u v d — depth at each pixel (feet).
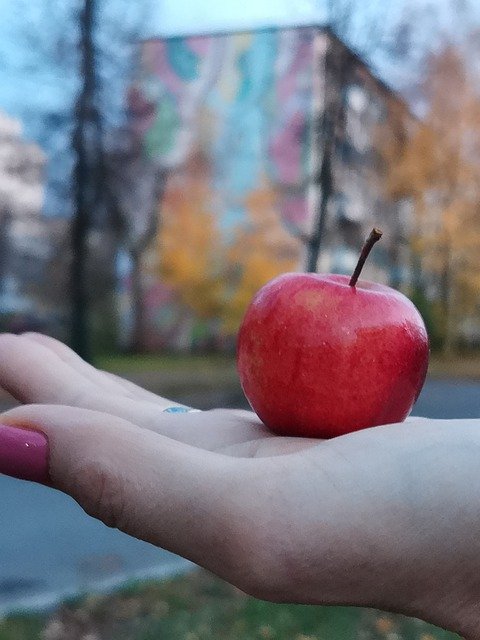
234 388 63.36
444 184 71.00
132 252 79.15
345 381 6.65
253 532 4.99
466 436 5.61
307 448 5.80
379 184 66.54
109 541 22.24
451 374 84.38
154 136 75.31
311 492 5.08
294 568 5.05
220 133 82.12
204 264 83.92
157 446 5.29
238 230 82.53
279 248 80.89
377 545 5.09
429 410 53.47
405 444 5.42
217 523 5.05
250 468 5.19
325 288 6.92
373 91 57.62
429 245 83.56
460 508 5.18
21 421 5.44
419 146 63.21
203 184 82.79
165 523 5.15
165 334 97.76
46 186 66.90
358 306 6.79
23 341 8.16
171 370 77.36
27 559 20.33
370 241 6.73
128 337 97.55
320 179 56.85
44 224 83.20
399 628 14.38
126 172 67.21
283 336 6.80
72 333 63.62
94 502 5.26
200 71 82.58
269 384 6.89
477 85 57.57
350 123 58.29
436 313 95.20
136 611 15.61
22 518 25.04
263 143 80.43
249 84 80.89
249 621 14.75
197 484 5.10
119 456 5.19
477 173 67.67
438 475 5.23
